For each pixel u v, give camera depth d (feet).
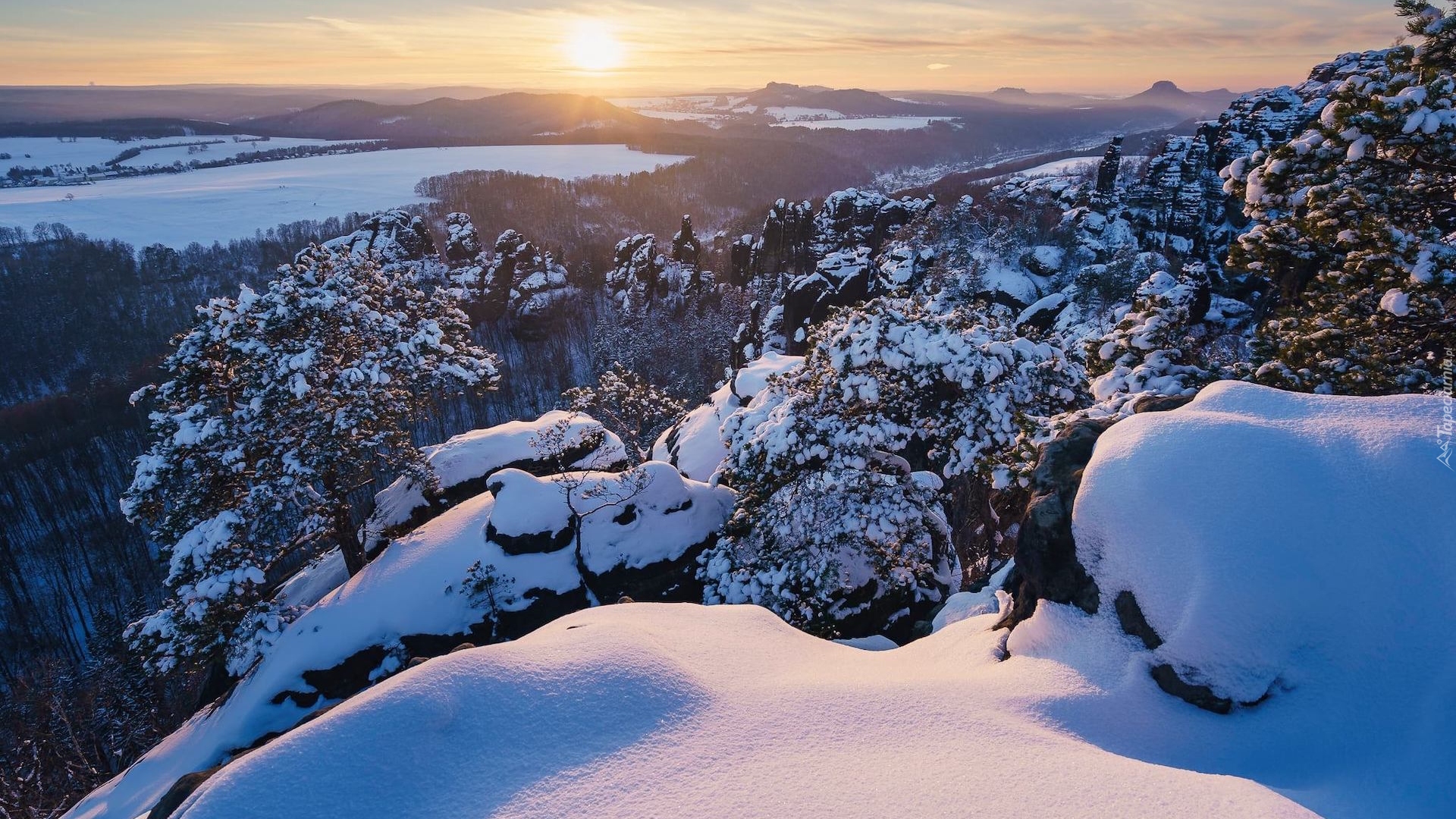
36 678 138.51
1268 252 41.68
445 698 20.79
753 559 56.13
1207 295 90.89
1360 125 36.04
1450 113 32.48
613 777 18.84
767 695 23.35
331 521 75.41
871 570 58.59
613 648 24.11
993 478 37.17
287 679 61.77
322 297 68.90
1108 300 200.75
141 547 201.77
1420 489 22.21
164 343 367.25
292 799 17.84
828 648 31.86
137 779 61.77
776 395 64.28
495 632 67.00
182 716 108.99
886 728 21.16
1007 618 30.66
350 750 18.98
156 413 67.51
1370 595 21.11
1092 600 25.75
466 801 18.24
